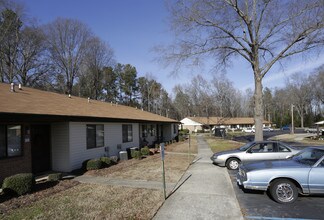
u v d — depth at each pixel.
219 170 12.77
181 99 87.31
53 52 44.59
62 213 6.62
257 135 20.86
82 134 13.78
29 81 38.78
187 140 39.28
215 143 31.48
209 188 9.09
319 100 80.69
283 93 98.06
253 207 7.03
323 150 7.77
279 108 106.94
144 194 8.30
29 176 8.56
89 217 6.34
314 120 88.12
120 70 71.31
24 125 10.96
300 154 8.55
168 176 11.22
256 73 21.03
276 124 100.31
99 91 57.78
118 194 8.31
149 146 26.33
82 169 12.77
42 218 6.31
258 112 21.00
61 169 12.55
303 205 7.13
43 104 12.80
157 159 16.70
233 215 6.42
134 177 11.00
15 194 8.17
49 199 7.82
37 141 12.12
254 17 20.36
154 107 80.19
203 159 17.14
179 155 19.34
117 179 10.62
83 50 49.31
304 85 82.00
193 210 6.79
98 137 15.64
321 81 70.06
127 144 19.97
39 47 39.66
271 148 12.55
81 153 13.57
